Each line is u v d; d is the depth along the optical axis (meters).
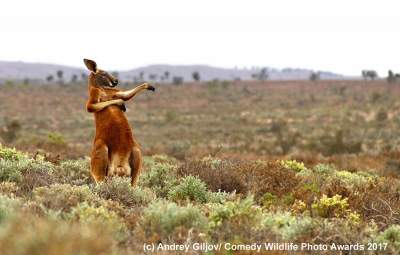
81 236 21.34
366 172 82.31
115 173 39.56
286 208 39.31
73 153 90.44
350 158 107.81
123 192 37.88
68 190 35.06
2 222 26.97
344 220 34.22
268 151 160.00
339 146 147.25
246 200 32.53
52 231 20.81
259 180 49.94
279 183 50.16
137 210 33.88
